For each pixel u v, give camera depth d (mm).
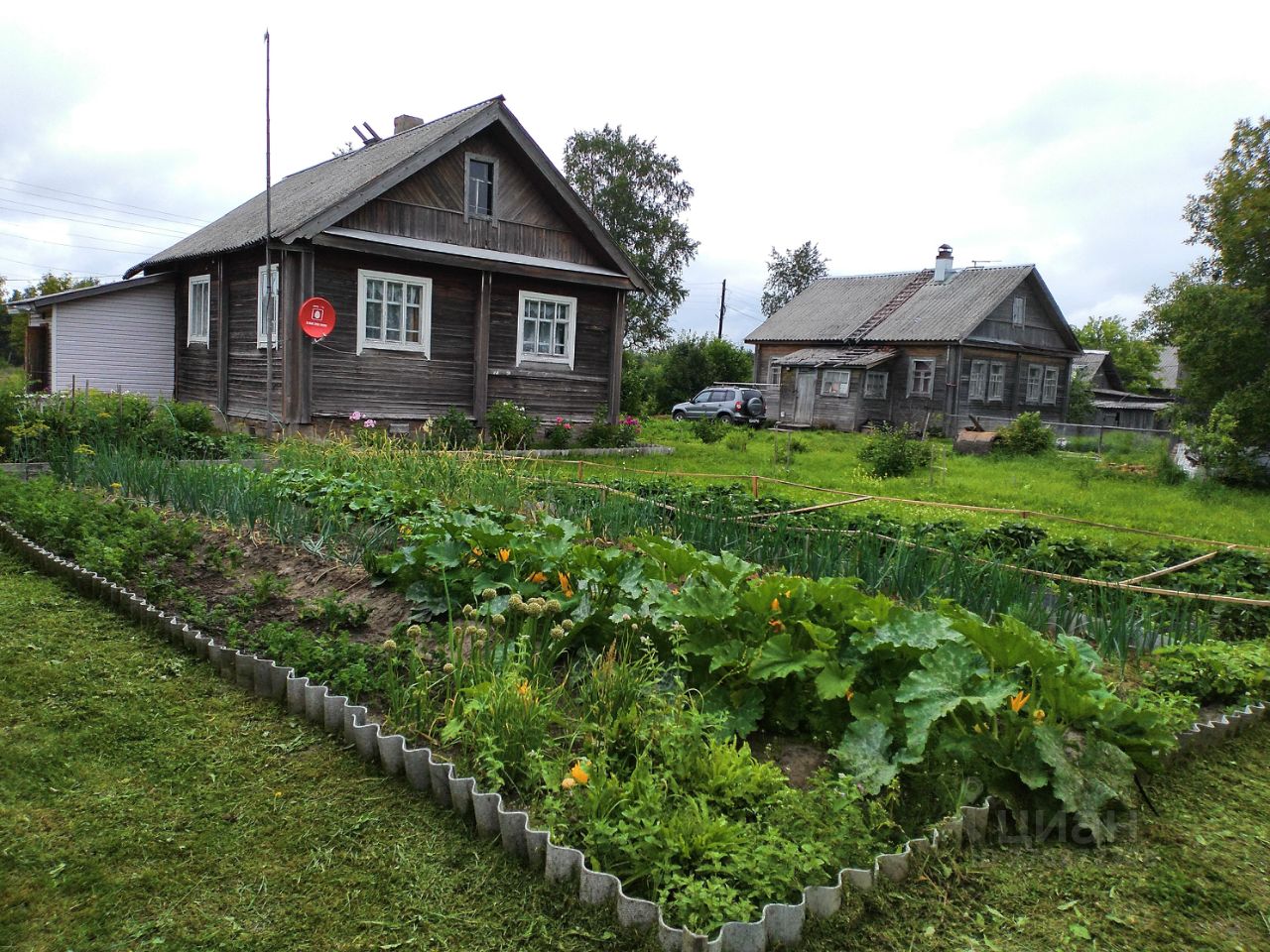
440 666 4043
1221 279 21031
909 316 32062
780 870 2686
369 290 15953
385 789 3340
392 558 5113
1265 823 3424
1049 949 2654
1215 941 2723
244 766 3484
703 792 3070
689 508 7621
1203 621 5375
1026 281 32094
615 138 44812
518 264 17094
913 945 2633
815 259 66375
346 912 2689
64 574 5562
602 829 2754
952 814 3146
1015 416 32156
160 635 4730
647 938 2561
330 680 3980
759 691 3740
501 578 4656
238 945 2541
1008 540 7426
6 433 10305
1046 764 3266
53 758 3465
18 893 2701
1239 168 20188
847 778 3025
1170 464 19078
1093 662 3732
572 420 19078
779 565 6484
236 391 17688
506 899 2748
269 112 14352
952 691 3271
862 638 3658
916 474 16750
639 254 44688
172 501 7527
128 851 2934
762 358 36812
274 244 14367
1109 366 43312
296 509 6566
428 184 16531
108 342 19875
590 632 4316
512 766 3234
